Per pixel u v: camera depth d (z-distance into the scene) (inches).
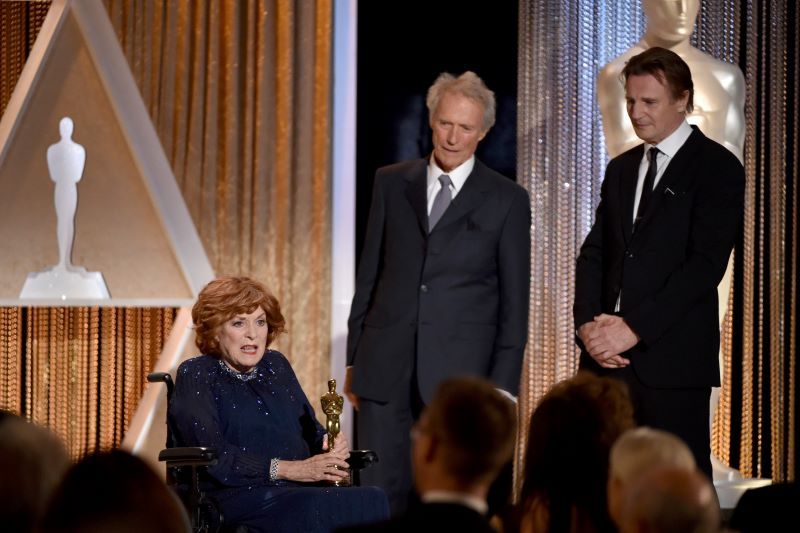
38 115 669.3
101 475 196.7
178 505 200.5
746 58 692.7
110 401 704.4
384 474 532.4
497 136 709.3
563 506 314.7
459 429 229.0
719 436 693.9
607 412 320.8
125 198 674.2
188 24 693.9
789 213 692.1
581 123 695.1
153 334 706.2
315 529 456.8
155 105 692.7
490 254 536.7
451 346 530.6
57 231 665.6
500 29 710.5
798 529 278.5
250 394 493.7
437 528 222.4
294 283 697.0
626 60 625.0
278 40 698.2
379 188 553.9
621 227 512.7
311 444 506.3
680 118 508.7
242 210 698.2
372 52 711.7
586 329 503.5
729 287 637.9
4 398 701.3
